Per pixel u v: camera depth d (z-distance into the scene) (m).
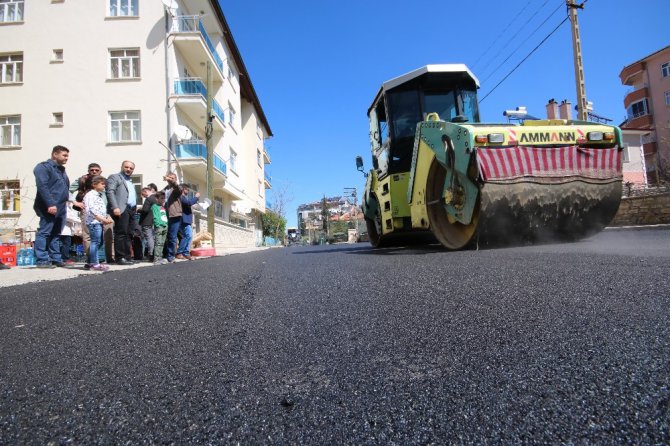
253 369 1.29
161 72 17.81
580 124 5.04
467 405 0.96
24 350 1.68
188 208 8.77
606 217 5.00
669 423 0.82
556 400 0.95
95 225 5.97
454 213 5.10
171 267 5.86
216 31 23.20
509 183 4.50
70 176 17.38
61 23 17.89
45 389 1.21
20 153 17.42
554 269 2.83
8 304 2.89
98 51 17.80
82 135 17.52
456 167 4.82
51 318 2.32
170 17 18.27
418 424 0.89
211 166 14.41
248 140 33.03
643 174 30.48
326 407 0.99
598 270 2.65
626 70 33.56
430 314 1.84
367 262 4.51
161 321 2.08
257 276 3.84
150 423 0.96
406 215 6.55
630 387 0.98
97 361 1.47
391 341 1.49
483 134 4.55
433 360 1.27
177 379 1.24
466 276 2.84
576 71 14.24
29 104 17.59
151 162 17.48
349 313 1.98
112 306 2.60
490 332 1.50
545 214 4.73
